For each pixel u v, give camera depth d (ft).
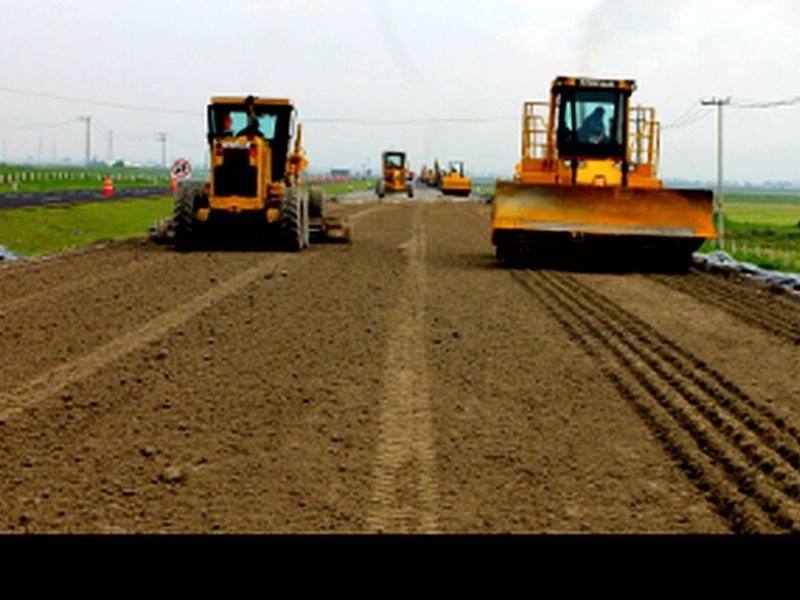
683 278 67.41
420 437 26.63
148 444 25.70
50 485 22.49
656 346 40.42
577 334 42.57
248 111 79.05
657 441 26.68
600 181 72.49
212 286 54.95
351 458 24.76
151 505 21.25
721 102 134.82
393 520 20.49
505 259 71.41
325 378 33.14
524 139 74.28
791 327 47.19
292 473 23.54
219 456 24.79
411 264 70.44
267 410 29.07
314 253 76.84
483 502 21.76
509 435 27.02
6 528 19.71
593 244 68.23
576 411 29.63
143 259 70.38
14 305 48.21
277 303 48.88
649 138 73.31
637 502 21.91
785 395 32.48
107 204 165.17
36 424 27.32
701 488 22.97
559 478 23.50
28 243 111.96
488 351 38.32
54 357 36.01
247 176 76.07
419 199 244.83
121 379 32.50
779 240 152.35
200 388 31.50
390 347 38.55
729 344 41.86
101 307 47.44
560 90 73.41
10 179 241.96
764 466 24.36
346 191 329.31
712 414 29.19
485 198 264.52
